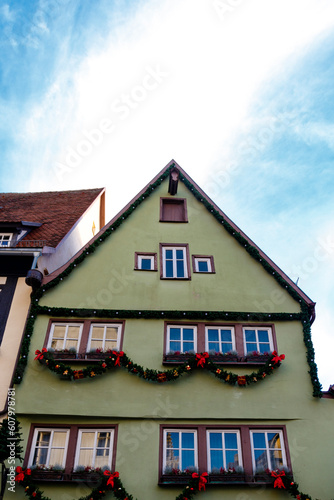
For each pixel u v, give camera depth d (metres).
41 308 14.50
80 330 14.38
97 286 15.23
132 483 12.09
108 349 14.07
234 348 14.33
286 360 14.09
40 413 12.82
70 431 12.75
